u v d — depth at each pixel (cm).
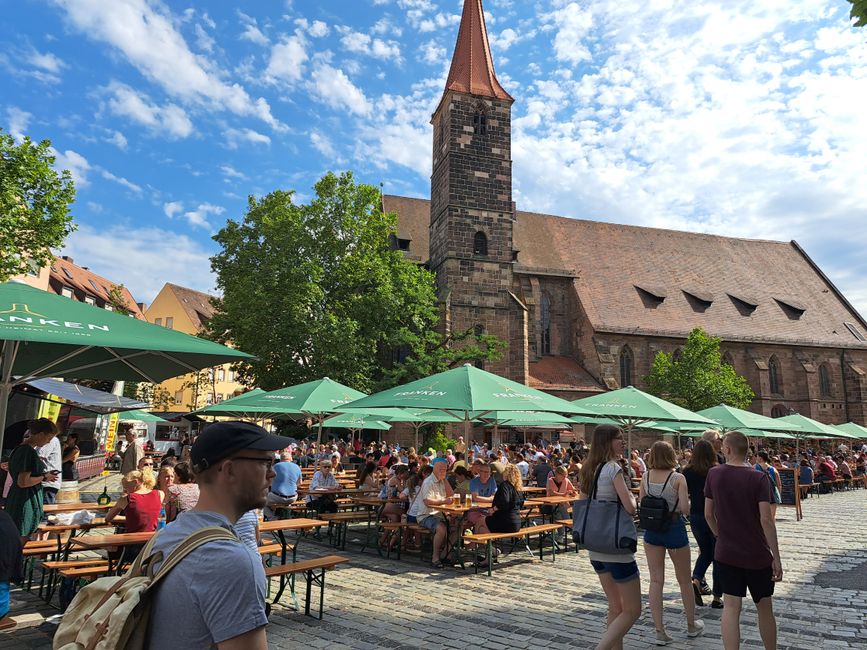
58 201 2248
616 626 589
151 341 700
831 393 6100
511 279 4691
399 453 2764
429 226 5431
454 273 4584
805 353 6091
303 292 3616
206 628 210
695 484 972
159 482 1074
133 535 839
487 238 4684
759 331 5994
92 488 2614
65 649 213
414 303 4128
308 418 2559
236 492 246
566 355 5584
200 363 883
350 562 1266
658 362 5162
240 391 7500
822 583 1115
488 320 4594
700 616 876
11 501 858
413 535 1407
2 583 709
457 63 4938
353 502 1520
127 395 5225
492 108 4809
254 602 213
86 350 877
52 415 3112
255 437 248
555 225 6212
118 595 217
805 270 6975
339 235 4053
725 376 5056
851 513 2325
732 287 6391
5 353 797
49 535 1309
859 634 800
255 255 3938
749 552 599
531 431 4550
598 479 620
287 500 1384
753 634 793
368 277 4000
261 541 968
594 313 5525
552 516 1566
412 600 955
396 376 3916
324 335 3584
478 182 4709
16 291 728
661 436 5075
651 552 760
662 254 6425
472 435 4403
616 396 1762
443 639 761
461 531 1249
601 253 6144
